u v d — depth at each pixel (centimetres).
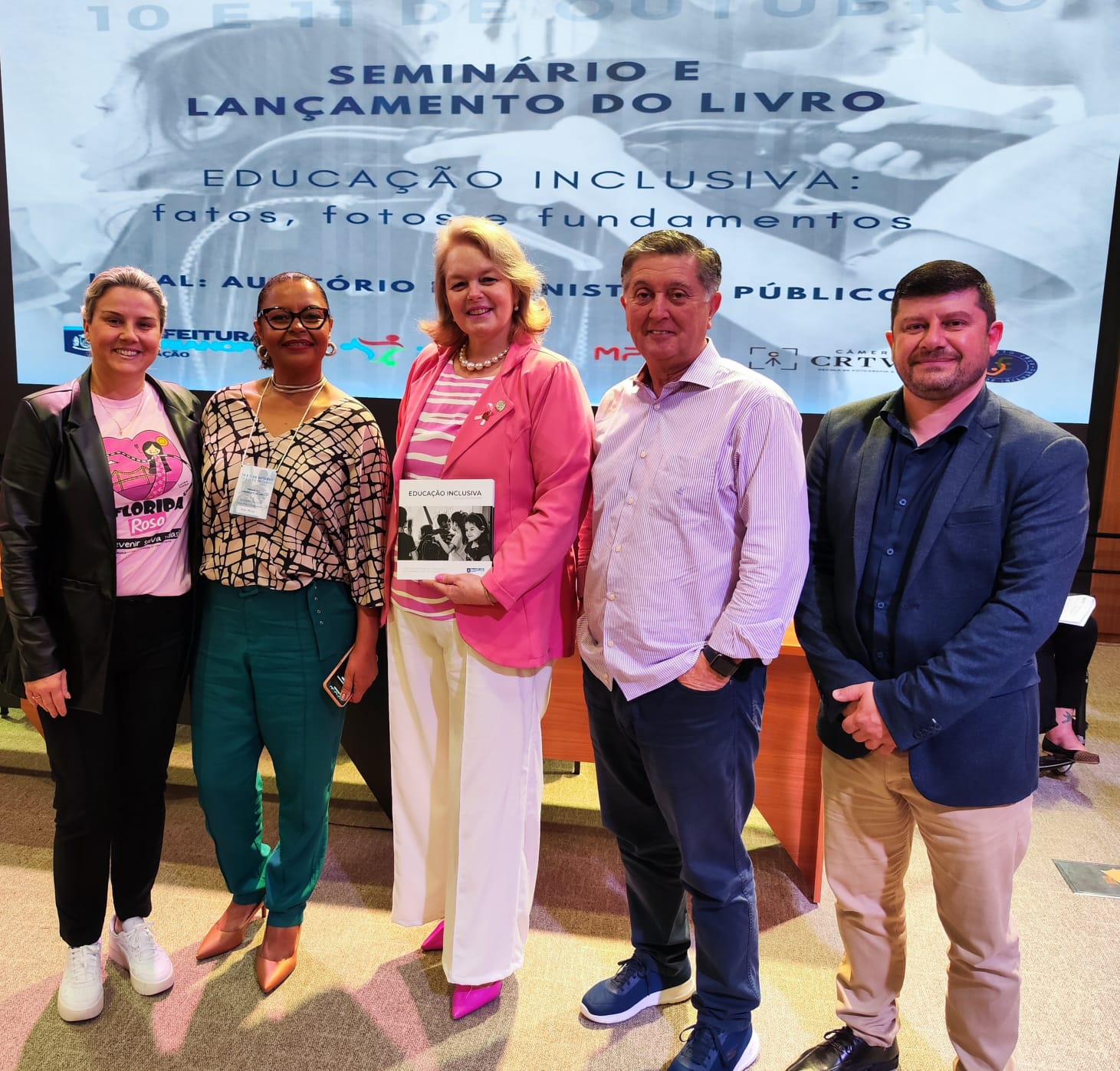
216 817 186
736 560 146
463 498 157
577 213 302
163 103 311
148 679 172
